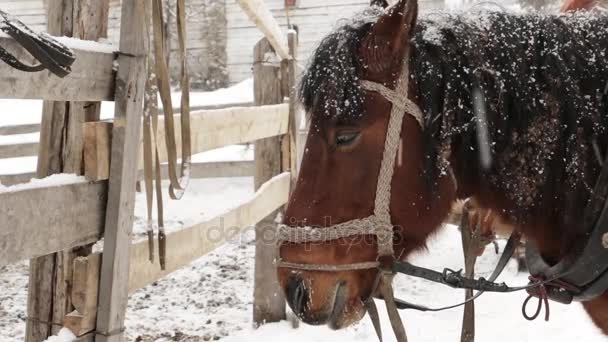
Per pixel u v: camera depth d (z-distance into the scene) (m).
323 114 2.02
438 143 2.06
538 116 2.08
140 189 8.09
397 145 2.04
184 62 2.25
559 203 2.16
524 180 2.10
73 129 2.16
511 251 2.42
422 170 2.08
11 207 1.70
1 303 4.73
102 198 2.11
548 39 2.13
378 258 2.12
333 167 2.06
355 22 2.12
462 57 2.09
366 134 2.04
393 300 2.17
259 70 4.41
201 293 5.04
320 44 2.12
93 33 2.12
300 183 2.11
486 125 2.05
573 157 2.09
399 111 2.04
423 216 2.12
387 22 2.01
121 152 2.07
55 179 1.94
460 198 2.28
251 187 9.23
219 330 4.21
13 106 12.57
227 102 10.57
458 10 2.32
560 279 2.23
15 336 3.97
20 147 8.70
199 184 9.30
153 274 2.61
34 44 1.46
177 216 7.58
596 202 2.08
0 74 1.60
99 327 2.12
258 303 4.32
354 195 2.07
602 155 2.13
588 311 2.42
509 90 2.08
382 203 2.06
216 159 8.73
